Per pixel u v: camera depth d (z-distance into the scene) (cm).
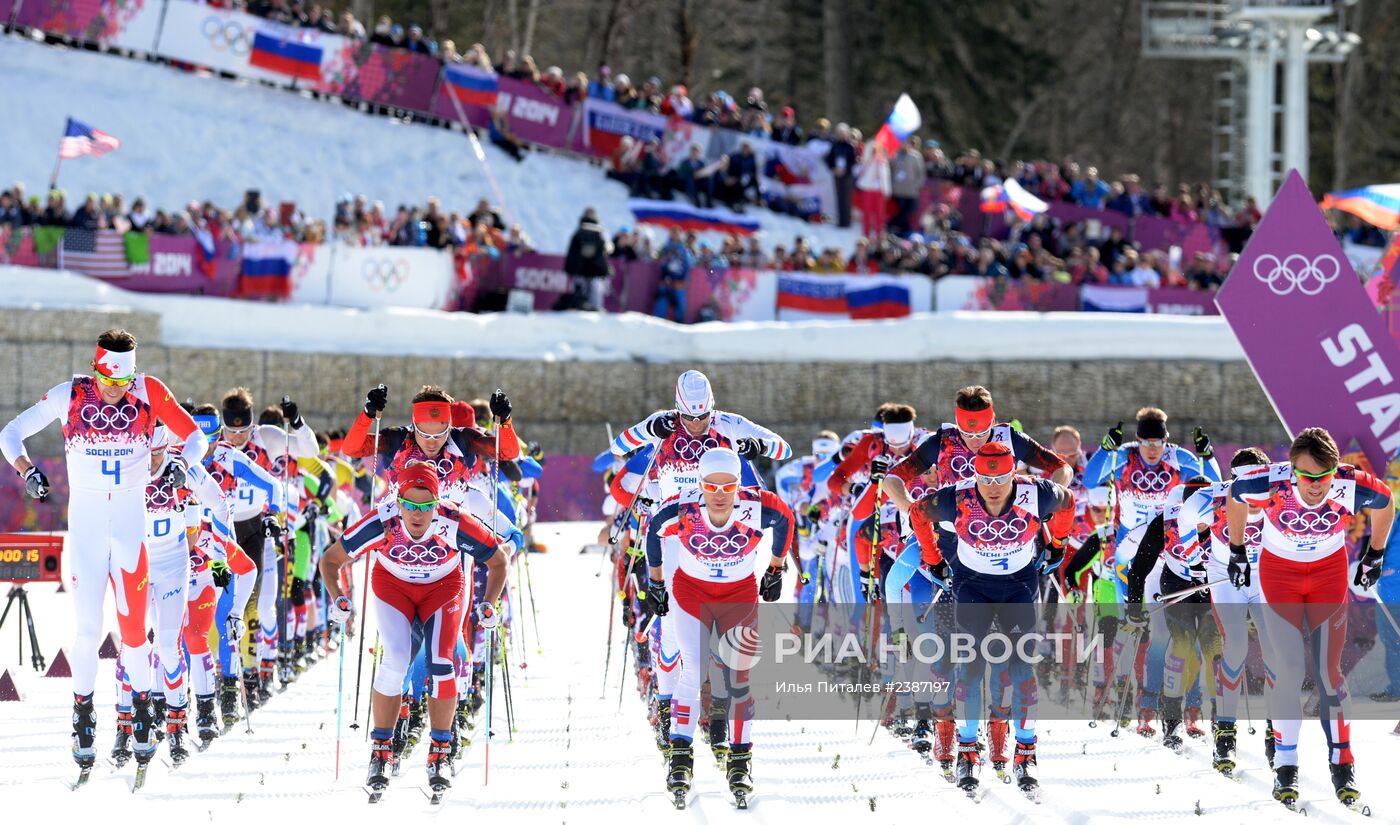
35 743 2892
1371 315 3700
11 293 7056
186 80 9362
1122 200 9625
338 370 7638
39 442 7062
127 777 2569
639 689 3434
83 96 9050
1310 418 3734
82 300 7181
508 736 2947
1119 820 2295
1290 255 3725
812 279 8481
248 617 3369
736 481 2347
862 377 8250
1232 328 3744
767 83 15625
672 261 8394
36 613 4816
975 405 2603
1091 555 3303
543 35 15188
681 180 9562
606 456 3528
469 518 2427
